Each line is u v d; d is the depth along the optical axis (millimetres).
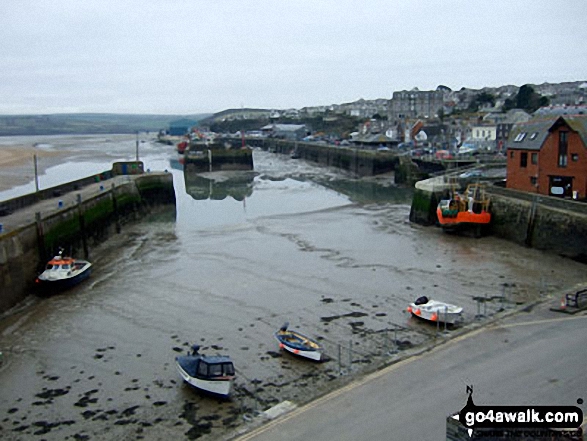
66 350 24656
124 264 38656
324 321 27141
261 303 29875
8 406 19969
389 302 29609
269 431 16109
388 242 43312
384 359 21688
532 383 17828
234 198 71500
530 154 45062
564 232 37219
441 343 21516
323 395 18031
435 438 15180
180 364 21391
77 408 19719
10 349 24953
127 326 27219
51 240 36375
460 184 52406
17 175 93688
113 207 50312
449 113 182500
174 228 51750
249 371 22062
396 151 99000
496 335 21984
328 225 50344
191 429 18094
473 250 40188
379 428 15836
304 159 135750
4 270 29828
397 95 192250
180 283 33781
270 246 42469
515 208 41969
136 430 18172
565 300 25984
